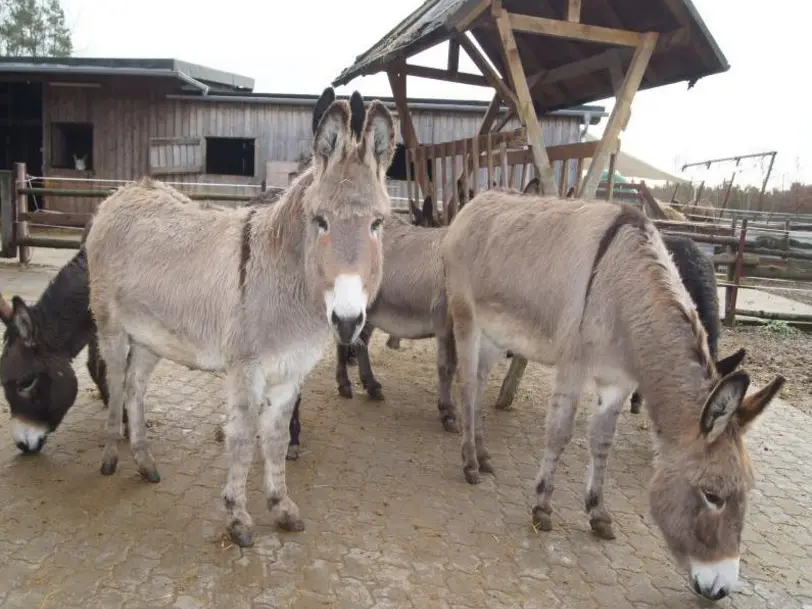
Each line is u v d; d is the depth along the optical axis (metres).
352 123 2.68
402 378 6.25
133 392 3.67
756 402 2.68
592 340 3.25
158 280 3.21
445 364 4.90
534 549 3.33
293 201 2.88
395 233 5.25
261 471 3.97
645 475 4.38
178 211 3.44
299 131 15.89
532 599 2.89
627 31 5.20
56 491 3.53
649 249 3.14
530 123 4.94
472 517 3.62
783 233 13.84
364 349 5.45
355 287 2.49
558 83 7.20
